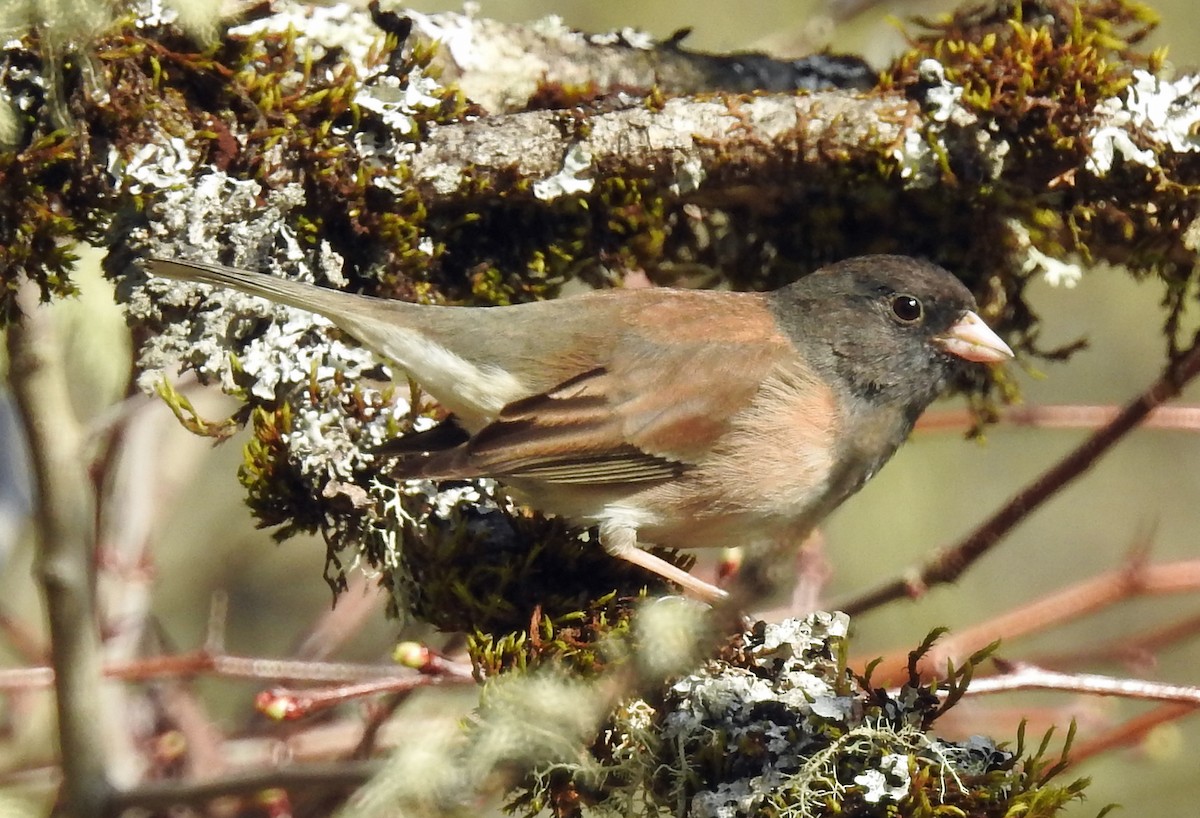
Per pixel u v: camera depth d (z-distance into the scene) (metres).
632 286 8.46
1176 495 13.36
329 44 7.25
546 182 7.45
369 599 9.74
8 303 6.72
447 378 6.96
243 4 7.07
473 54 7.70
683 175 7.61
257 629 11.89
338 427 6.86
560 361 7.04
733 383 7.09
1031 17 7.76
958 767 5.55
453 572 6.76
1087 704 9.82
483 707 5.93
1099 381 12.87
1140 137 7.44
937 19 8.34
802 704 5.90
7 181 6.57
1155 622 12.66
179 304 6.81
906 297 7.33
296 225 7.18
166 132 6.87
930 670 7.71
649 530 7.17
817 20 10.47
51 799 8.41
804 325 7.34
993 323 8.09
